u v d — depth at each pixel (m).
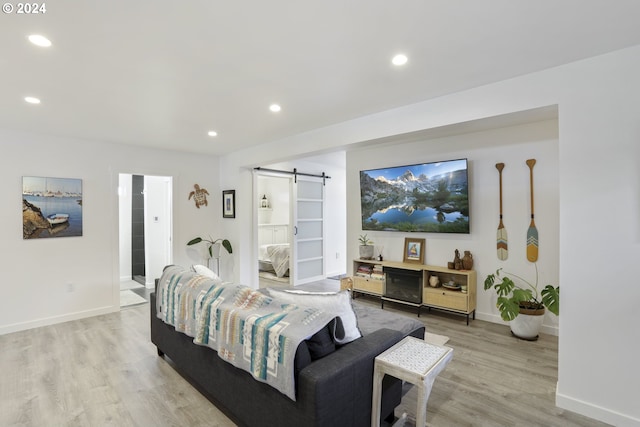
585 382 2.19
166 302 2.81
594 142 2.13
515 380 2.66
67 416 2.20
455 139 4.30
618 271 2.07
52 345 3.36
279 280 6.75
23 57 2.06
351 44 1.97
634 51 2.00
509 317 3.35
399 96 2.82
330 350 1.82
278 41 1.93
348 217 5.57
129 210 6.67
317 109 3.17
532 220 3.69
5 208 3.74
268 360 1.73
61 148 4.13
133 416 2.20
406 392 2.51
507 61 2.19
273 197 8.92
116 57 2.09
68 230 4.16
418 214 4.54
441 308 4.14
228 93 2.73
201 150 5.22
